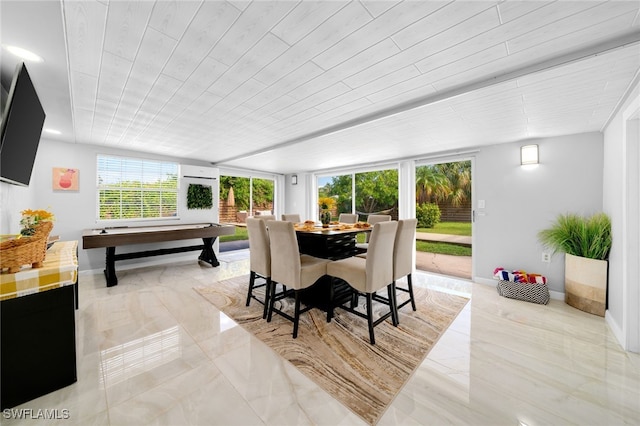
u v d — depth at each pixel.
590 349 2.10
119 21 1.36
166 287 3.62
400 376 1.76
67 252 2.14
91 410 1.44
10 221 2.39
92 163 4.21
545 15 1.29
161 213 5.01
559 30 1.40
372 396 1.57
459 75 1.92
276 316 2.70
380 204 5.75
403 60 1.73
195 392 1.58
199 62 1.77
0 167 1.58
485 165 3.87
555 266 3.29
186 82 2.04
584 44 1.53
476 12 1.29
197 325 2.47
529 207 3.48
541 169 3.39
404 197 4.88
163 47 1.60
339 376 1.75
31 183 3.48
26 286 1.52
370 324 2.19
